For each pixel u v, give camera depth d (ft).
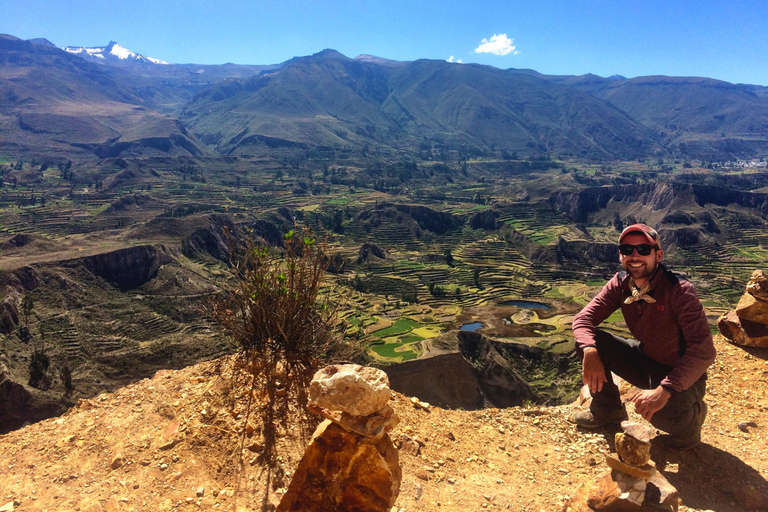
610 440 19.60
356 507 12.49
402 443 18.45
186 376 21.27
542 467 18.26
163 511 14.52
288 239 21.66
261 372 20.12
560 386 177.17
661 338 17.20
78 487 15.79
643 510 13.29
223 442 17.15
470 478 17.21
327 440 12.96
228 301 22.00
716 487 16.46
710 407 22.54
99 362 205.67
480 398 133.80
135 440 17.66
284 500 12.89
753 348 26.99
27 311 233.35
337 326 22.26
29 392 180.24
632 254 16.83
